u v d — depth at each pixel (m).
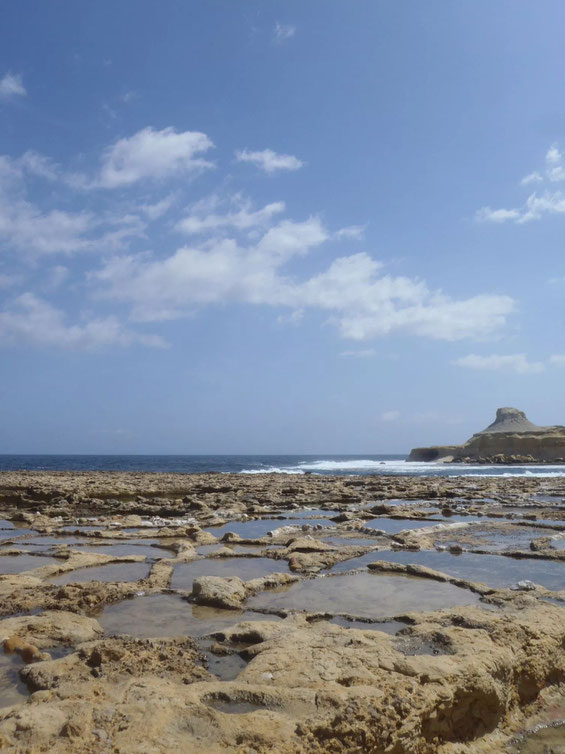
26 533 15.66
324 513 20.06
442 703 4.62
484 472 73.25
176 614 7.54
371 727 4.15
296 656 5.26
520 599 7.70
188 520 17.95
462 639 5.67
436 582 9.39
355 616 7.21
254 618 7.38
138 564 11.10
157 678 4.93
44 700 4.50
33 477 43.56
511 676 5.37
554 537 13.98
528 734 5.06
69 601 7.86
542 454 107.25
